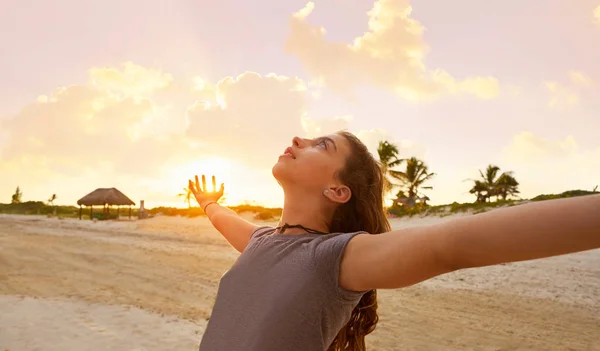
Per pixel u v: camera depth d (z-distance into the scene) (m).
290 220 1.37
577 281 10.73
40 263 12.38
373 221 1.38
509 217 0.80
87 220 37.81
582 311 8.19
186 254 15.27
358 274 1.04
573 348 6.23
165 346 5.75
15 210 60.25
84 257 13.87
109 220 37.09
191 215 34.31
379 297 9.20
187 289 9.60
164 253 15.48
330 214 1.36
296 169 1.36
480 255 0.83
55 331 6.18
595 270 11.88
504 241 0.79
